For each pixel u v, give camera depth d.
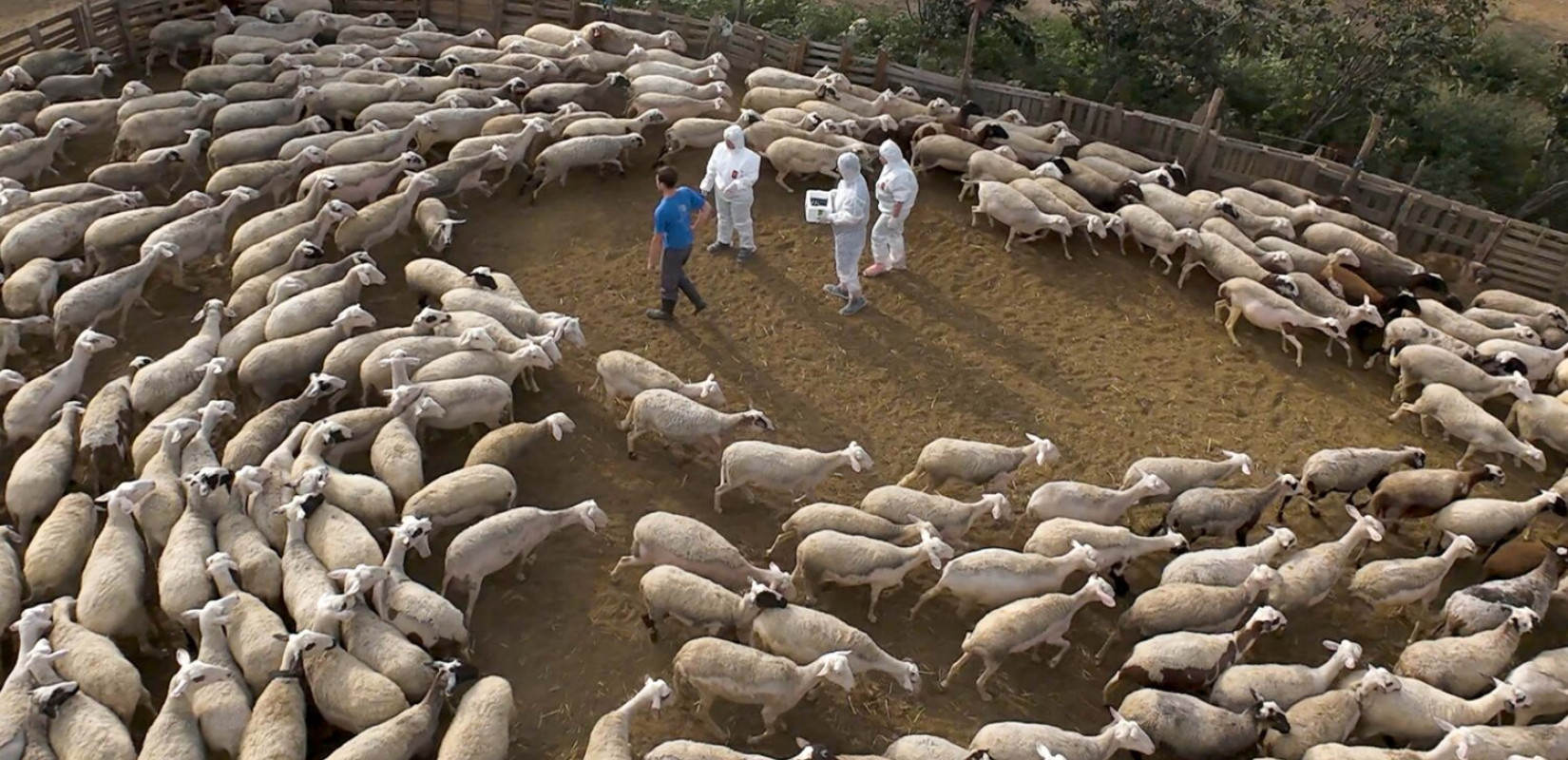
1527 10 40.00
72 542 13.87
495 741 11.82
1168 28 29.94
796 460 15.73
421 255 20.89
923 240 22.27
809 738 13.18
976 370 19.09
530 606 14.54
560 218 22.20
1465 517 15.91
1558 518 17.27
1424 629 15.16
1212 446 17.88
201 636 12.85
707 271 21.05
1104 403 18.59
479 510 14.91
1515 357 18.59
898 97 25.58
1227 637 13.56
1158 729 12.64
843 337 19.64
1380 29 29.28
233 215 21.55
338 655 12.54
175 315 19.00
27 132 21.72
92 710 11.95
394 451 15.23
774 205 23.00
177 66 26.45
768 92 25.22
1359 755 12.42
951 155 23.12
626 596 14.78
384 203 20.20
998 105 26.53
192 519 14.17
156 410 16.42
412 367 16.80
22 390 16.19
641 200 22.95
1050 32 33.97
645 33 27.95
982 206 21.81
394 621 13.18
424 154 23.55
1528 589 14.90
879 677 13.97
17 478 14.66
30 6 29.97
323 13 27.08
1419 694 13.30
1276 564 15.28
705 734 13.16
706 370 18.69
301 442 15.65
